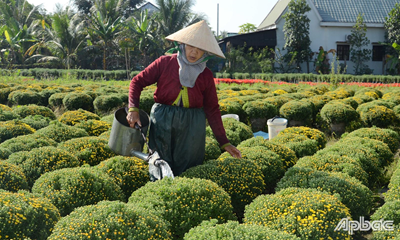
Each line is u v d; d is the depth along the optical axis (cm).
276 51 3588
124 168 435
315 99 1173
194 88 379
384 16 3628
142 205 312
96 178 372
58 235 258
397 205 358
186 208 319
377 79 2722
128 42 3497
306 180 401
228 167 417
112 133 389
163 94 380
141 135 389
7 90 1362
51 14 4531
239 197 401
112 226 263
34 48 3562
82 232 260
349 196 383
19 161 432
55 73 2967
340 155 528
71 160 450
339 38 3566
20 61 3659
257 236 257
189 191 333
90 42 3850
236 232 262
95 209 281
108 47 3734
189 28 369
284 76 2902
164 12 3722
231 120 740
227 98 1137
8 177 380
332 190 385
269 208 326
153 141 394
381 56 3588
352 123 983
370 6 3719
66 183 358
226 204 340
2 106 879
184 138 386
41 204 303
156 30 3800
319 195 330
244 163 432
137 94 384
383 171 591
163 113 381
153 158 373
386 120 934
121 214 273
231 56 3456
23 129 623
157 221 285
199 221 318
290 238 263
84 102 1190
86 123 691
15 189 377
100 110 1162
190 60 373
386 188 567
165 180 346
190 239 259
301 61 3444
